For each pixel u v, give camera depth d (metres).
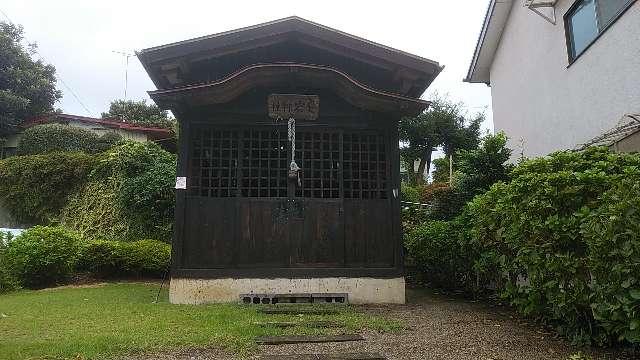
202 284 7.63
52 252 10.19
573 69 9.02
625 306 3.79
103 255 11.15
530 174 5.76
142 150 15.29
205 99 7.70
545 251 5.01
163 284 10.38
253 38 8.16
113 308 6.86
